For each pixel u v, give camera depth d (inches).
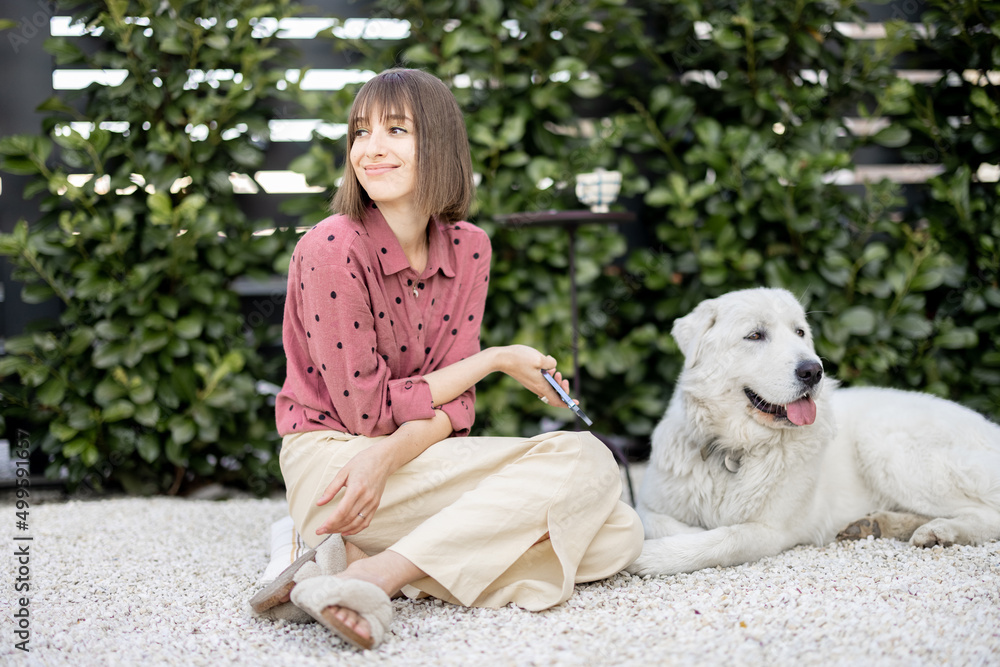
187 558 100.0
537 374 84.4
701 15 157.8
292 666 63.4
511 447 80.7
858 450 106.0
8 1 146.1
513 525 75.3
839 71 160.2
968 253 158.9
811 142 155.2
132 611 78.5
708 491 96.3
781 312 95.9
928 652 63.8
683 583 83.4
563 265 153.8
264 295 160.1
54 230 141.1
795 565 89.1
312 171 147.7
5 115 147.2
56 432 134.5
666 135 166.7
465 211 86.7
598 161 157.6
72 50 140.4
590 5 154.9
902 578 82.3
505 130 150.8
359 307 76.6
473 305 90.9
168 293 145.3
